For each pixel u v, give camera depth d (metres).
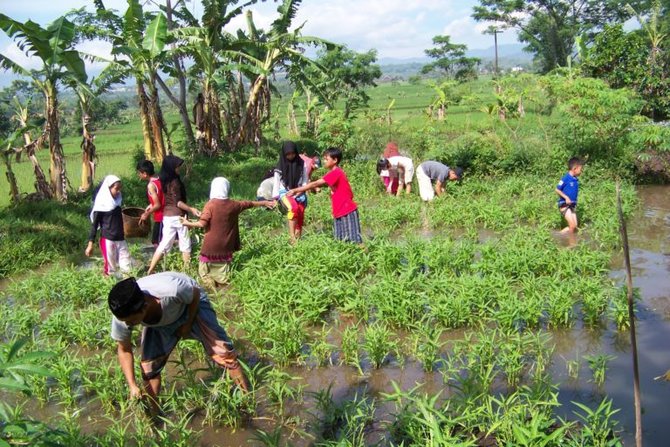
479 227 10.30
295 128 28.59
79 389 5.07
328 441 3.87
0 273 8.78
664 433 4.08
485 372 4.93
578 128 14.51
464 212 10.58
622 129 14.15
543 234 8.58
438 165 12.20
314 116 26.84
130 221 8.99
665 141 13.31
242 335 6.02
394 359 5.42
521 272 7.11
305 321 6.07
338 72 41.91
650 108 22.80
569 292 6.26
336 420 4.40
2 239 9.59
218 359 4.51
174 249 8.81
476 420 4.09
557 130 15.99
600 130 14.25
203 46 17.17
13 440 2.89
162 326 4.29
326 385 4.98
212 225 7.27
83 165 13.44
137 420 4.26
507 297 6.18
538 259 7.41
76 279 7.39
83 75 11.38
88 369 5.09
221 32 19.47
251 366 5.34
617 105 13.92
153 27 15.02
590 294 6.24
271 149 20.64
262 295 6.34
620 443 3.65
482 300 6.12
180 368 5.34
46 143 12.95
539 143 15.33
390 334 5.90
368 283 7.11
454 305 6.01
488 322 6.09
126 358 4.36
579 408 4.44
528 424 3.80
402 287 6.34
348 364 5.33
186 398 4.61
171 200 7.84
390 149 13.00
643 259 8.10
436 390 4.84
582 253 7.74
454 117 36.72
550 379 4.80
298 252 7.95
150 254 9.27
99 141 36.88
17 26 9.85
